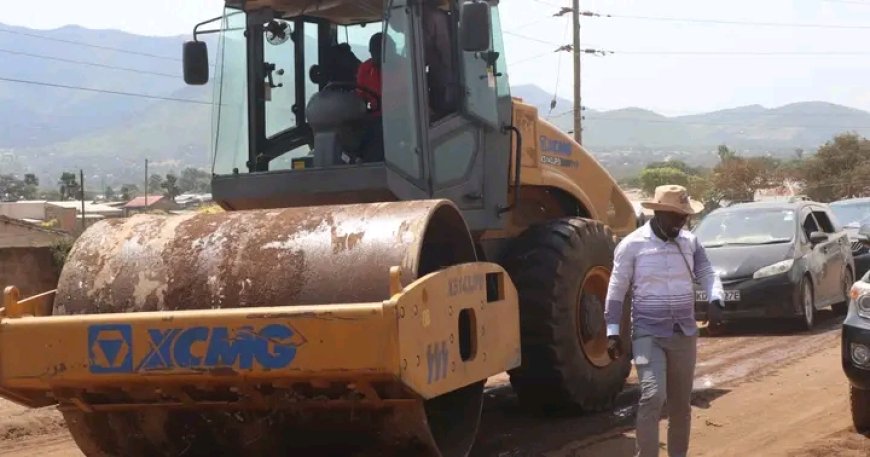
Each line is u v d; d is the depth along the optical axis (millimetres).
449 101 7367
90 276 5875
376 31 7711
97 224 6207
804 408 8789
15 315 5648
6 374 5449
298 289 5492
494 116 7840
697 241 6359
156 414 5863
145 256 5863
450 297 5504
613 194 10445
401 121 6750
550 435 7863
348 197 6844
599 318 8523
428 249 6133
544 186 8805
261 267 5617
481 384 6449
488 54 7820
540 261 7984
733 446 7516
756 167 65312
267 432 5812
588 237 8367
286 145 7512
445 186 7172
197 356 5133
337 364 4945
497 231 8078
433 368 5250
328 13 7547
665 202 6148
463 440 6379
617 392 8891
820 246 14734
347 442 5805
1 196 186875
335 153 7023
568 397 8141
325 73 7660
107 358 5277
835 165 66688
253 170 7359
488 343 6016
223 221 5969
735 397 9297
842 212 20453
